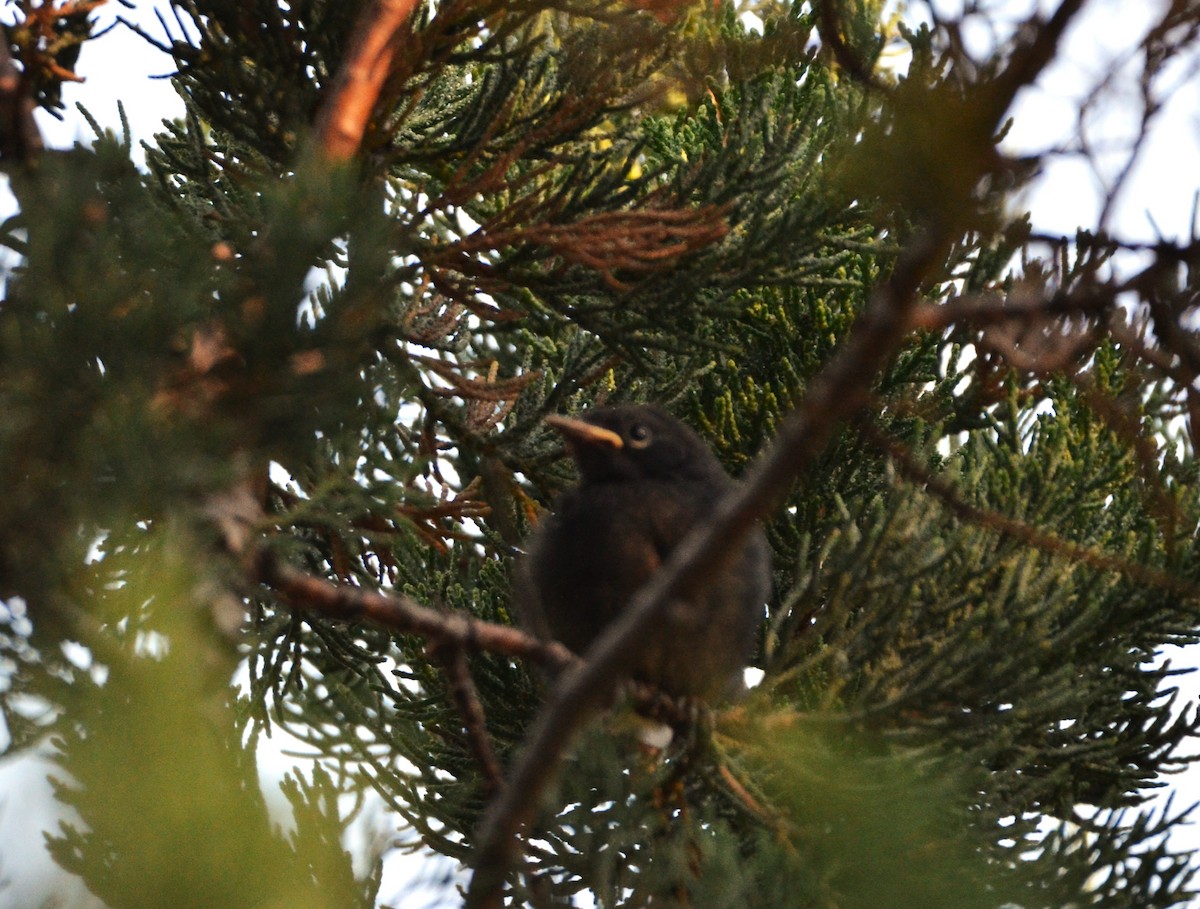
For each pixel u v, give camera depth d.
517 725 9.32
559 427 8.90
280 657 9.12
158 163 8.52
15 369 4.25
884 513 7.24
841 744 7.20
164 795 3.67
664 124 11.14
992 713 7.26
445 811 8.92
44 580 4.30
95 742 3.89
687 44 8.90
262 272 4.48
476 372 10.39
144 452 4.27
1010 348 6.36
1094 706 8.92
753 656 9.80
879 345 4.39
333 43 8.26
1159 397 9.15
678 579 4.68
